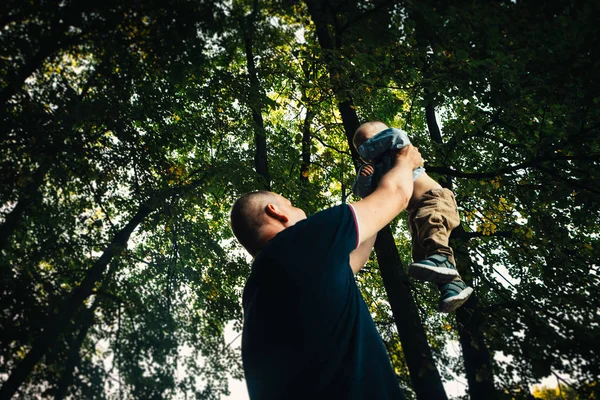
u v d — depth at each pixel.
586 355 2.15
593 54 3.86
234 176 6.22
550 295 3.70
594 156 4.64
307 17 6.49
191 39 2.95
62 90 2.59
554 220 6.01
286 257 1.25
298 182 8.09
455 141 6.45
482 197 6.55
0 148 2.21
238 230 1.52
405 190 1.47
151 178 3.53
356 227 1.30
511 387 2.28
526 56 4.19
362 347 1.26
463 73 4.60
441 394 3.03
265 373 1.23
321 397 1.17
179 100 5.32
